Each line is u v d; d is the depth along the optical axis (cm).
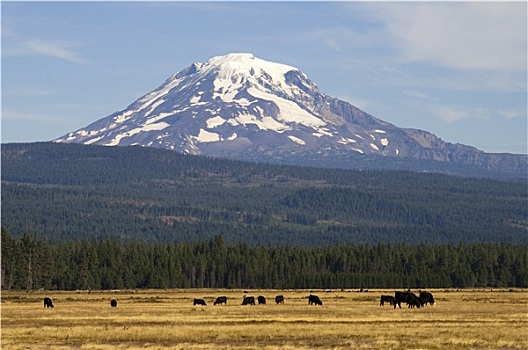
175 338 16962
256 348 15350
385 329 18325
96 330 18200
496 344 15900
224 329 18262
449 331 17888
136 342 16438
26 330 18238
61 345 16025
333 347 15588
